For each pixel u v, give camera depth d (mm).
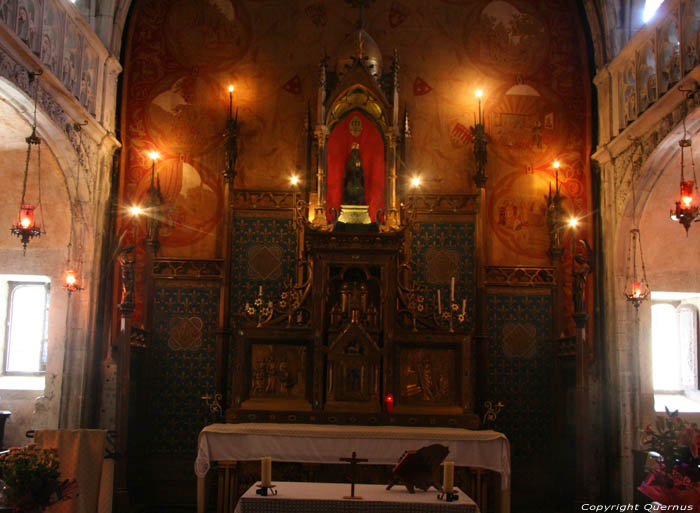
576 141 17547
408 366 15000
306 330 15047
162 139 17297
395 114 16750
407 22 18031
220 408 15445
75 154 14594
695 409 17172
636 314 15805
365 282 15648
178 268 16750
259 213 17047
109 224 16469
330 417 14484
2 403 16312
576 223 17156
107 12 16688
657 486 8977
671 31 13445
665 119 13516
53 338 15469
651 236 15820
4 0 11242
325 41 17875
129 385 15094
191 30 17750
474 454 13555
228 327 16422
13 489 8930
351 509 9031
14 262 15703
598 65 17250
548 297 16891
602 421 16062
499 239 17203
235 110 17500
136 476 15844
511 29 17984
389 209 16547
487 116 17625
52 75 12844
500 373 16625
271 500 9023
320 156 16703
